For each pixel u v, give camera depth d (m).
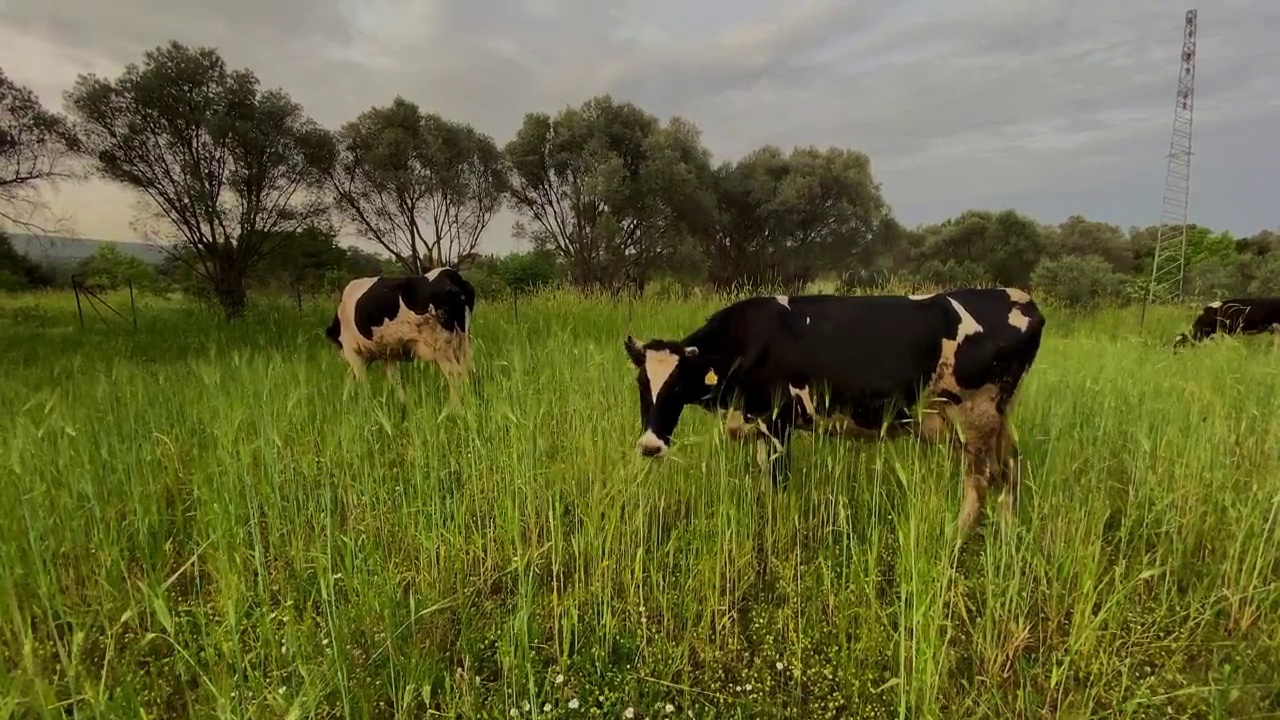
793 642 3.21
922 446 4.75
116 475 4.30
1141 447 4.38
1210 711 2.67
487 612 3.49
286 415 4.85
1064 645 3.06
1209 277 23.20
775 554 4.04
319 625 3.30
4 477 3.70
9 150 12.91
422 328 7.12
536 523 4.15
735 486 4.33
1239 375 6.05
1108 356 6.91
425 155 19.20
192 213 13.76
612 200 23.22
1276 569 3.63
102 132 12.93
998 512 3.79
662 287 19.81
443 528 3.89
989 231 35.78
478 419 4.96
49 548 3.52
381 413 4.54
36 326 12.51
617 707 2.83
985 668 2.98
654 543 3.80
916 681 2.67
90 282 25.03
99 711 2.31
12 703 2.15
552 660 3.20
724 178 29.67
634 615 3.38
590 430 4.66
